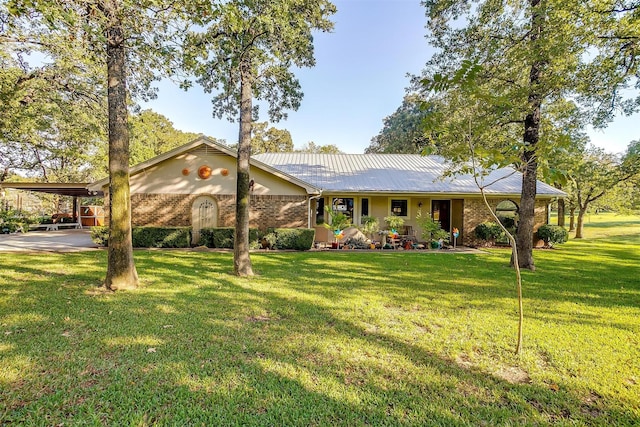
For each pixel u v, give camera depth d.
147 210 12.62
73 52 4.99
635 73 6.80
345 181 14.80
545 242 14.57
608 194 18.52
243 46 6.98
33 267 7.72
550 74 7.33
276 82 8.81
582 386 2.84
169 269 7.86
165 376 2.83
